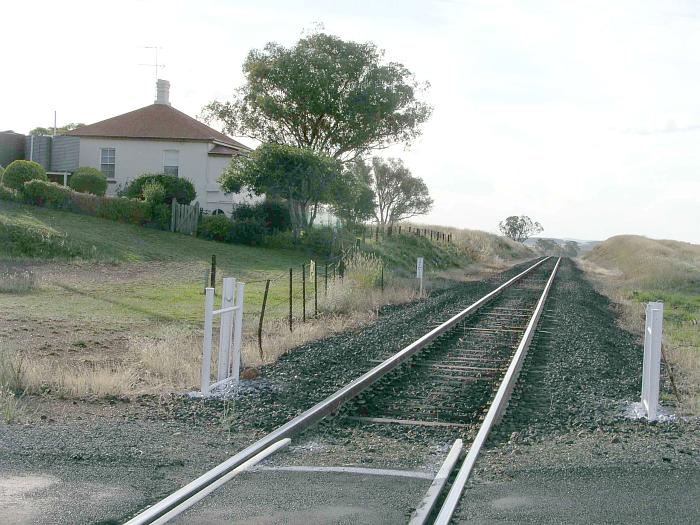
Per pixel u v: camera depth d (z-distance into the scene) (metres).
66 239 31.08
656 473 7.59
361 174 58.66
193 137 46.97
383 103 51.25
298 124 52.81
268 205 43.81
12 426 9.02
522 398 11.64
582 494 6.86
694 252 86.69
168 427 9.31
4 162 46.66
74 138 47.41
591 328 21.16
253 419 9.73
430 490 6.81
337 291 23.55
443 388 12.15
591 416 10.59
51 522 5.95
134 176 47.31
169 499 6.44
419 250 50.69
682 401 12.05
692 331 22.98
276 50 52.19
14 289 22.12
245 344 15.45
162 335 16.25
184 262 32.12
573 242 194.75
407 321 21.02
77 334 16.34
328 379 12.61
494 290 32.34
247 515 6.13
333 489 6.84
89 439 8.55
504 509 6.40
